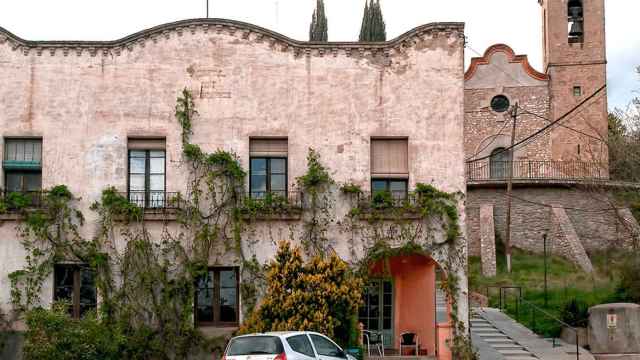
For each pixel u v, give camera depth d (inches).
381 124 975.6
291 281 888.3
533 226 1849.2
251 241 951.6
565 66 2086.6
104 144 969.5
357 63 984.9
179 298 938.7
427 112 978.7
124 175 965.2
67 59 981.2
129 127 971.9
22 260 944.9
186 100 975.0
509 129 2066.9
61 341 848.3
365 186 964.0
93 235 952.9
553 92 2080.5
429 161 971.9
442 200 962.1
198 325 951.6
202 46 986.1
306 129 974.4
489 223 1814.7
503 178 1931.6
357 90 980.6
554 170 2030.0
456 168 970.1
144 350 922.7
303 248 949.8
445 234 955.3
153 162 976.3
